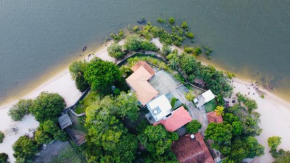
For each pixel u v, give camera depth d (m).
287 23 78.12
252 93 73.06
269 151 68.94
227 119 65.81
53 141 67.12
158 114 63.62
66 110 68.12
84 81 67.81
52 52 75.50
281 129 70.88
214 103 69.69
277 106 72.44
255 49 76.44
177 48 75.38
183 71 69.75
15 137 68.31
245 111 68.75
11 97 72.69
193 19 77.81
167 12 78.25
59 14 78.19
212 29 77.38
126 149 59.38
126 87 67.81
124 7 78.50
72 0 79.06
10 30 77.12
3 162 65.62
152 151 61.81
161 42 74.44
